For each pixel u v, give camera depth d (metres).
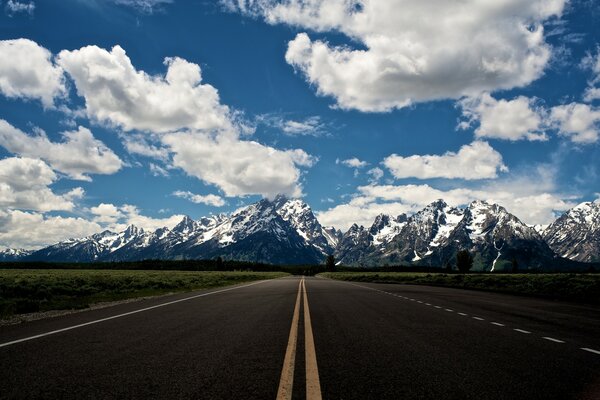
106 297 28.16
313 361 8.34
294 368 7.72
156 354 8.91
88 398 5.90
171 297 27.77
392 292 34.53
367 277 83.25
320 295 30.05
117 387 6.45
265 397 5.99
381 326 13.55
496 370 7.69
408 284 56.88
